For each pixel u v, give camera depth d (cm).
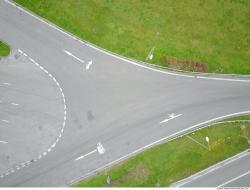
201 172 3709
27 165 3622
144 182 3644
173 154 3709
